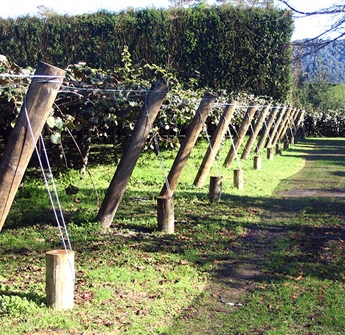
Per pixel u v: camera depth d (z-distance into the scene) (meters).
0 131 10.92
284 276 6.23
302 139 36.50
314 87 42.94
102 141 21.09
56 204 9.87
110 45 28.45
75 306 4.93
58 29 28.28
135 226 8.33
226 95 23.94
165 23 28.84
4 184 5.32
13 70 8.53
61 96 9.59
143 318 4.79
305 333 4.63
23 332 4.31
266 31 26.05
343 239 8.09
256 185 13.59
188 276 6.06
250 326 4.75
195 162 17.50
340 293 5.63
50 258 4.79
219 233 8.17
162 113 13.16
